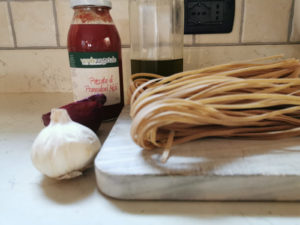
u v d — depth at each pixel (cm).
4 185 25
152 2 47
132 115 27
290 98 28
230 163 24
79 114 34
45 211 21
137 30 48
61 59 57
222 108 27
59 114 27
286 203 23
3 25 54
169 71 42
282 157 25
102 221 20
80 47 37
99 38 37
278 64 31
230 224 20
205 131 29
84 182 26
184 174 22
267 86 28
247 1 49
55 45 55
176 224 20
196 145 28
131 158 25
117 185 23
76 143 25
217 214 21
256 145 28
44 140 25
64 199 23
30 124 42
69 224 20
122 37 54
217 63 53
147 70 42
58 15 53
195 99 27
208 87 28
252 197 23
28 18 53
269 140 29
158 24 48
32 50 56
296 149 27
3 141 35
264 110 30
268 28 50
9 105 52
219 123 27
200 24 50
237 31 51
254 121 29
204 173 22
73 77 39
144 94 28
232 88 28
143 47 48
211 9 49
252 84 28
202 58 53
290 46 51
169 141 27
